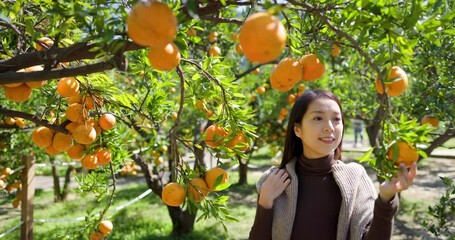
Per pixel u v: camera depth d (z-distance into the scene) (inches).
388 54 49.4
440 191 343.6
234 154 70.4
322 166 81.3
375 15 43.6
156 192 251.9
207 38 210.5
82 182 128.1
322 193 80.7
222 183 64.7
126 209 331.9
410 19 42.9
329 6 48.1
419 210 293.9
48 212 334.6
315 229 78.6
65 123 79.4
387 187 62.1
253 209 323.0
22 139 238.1
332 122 79.6
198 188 63.2
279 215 80.6
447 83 127.0
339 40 60.9
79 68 48.7
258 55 39.1
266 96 346.0
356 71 205.6
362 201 78.1
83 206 350.3
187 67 88.4
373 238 66.0
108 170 123.0
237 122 76.1
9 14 68.1
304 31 63.9
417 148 45.3
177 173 64.7
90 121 80.3
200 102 94.8
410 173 50.1
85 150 83.4
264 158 588.1
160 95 101.8
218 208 64.4
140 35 38.0
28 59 52.9
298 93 245.4
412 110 141.4
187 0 41.8
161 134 221.3
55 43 50.5
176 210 264.2
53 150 82.4
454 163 456.4
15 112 74.2
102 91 82.9
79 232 112.8
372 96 223.0
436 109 135.8
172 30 38.6
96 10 44.1
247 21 39.4
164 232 272.2
